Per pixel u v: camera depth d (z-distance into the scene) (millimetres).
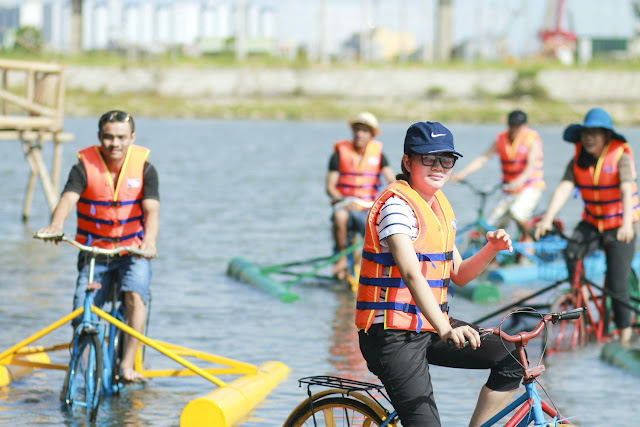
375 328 8945
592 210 17016
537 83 165125
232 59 176125
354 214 22438
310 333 17438
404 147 9070
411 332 8891
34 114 30547
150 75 163125
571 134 17062
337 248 22625
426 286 8562
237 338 16859
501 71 167500
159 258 25094
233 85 164125
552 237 21406
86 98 157375
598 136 16641
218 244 27812
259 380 13453
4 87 29250
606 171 16703
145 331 14328
